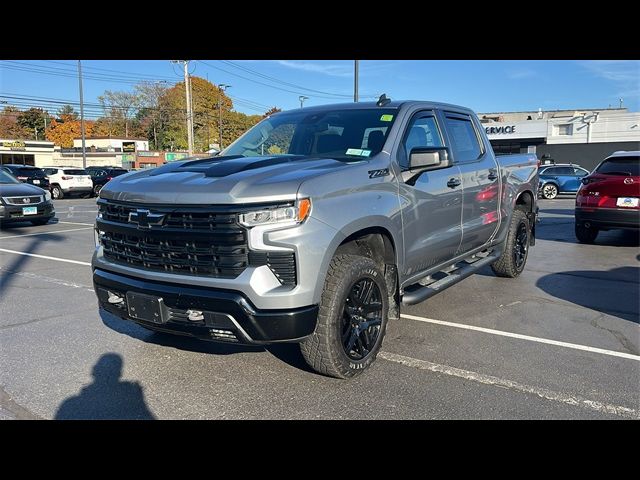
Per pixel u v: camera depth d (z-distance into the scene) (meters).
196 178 3.58
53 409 3.41
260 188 3.26
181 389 3.69
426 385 3.72
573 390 3.64
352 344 3.72
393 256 4.13
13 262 8.46
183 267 3.42
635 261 8.42
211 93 87.44
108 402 3.50
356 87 21.11
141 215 3.53
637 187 8.87
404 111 4.62
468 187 5.30
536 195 7.31
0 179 13.38
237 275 3.23
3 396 3.59
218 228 3.24
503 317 5.34
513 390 3.64
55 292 6.46
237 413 3.35
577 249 9.67
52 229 12.99
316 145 4.52
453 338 4.71
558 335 4.79
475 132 5.94
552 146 41.75
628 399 3.51
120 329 5.00
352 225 3.55
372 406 3.42
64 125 90.00
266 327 3.20
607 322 5.17
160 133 90.25
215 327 3.31
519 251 7.08
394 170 4.17
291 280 3.24
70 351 4.43
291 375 3.90
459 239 5.22
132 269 3.66
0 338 4.75
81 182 27.75
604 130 39.91
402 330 4.94
